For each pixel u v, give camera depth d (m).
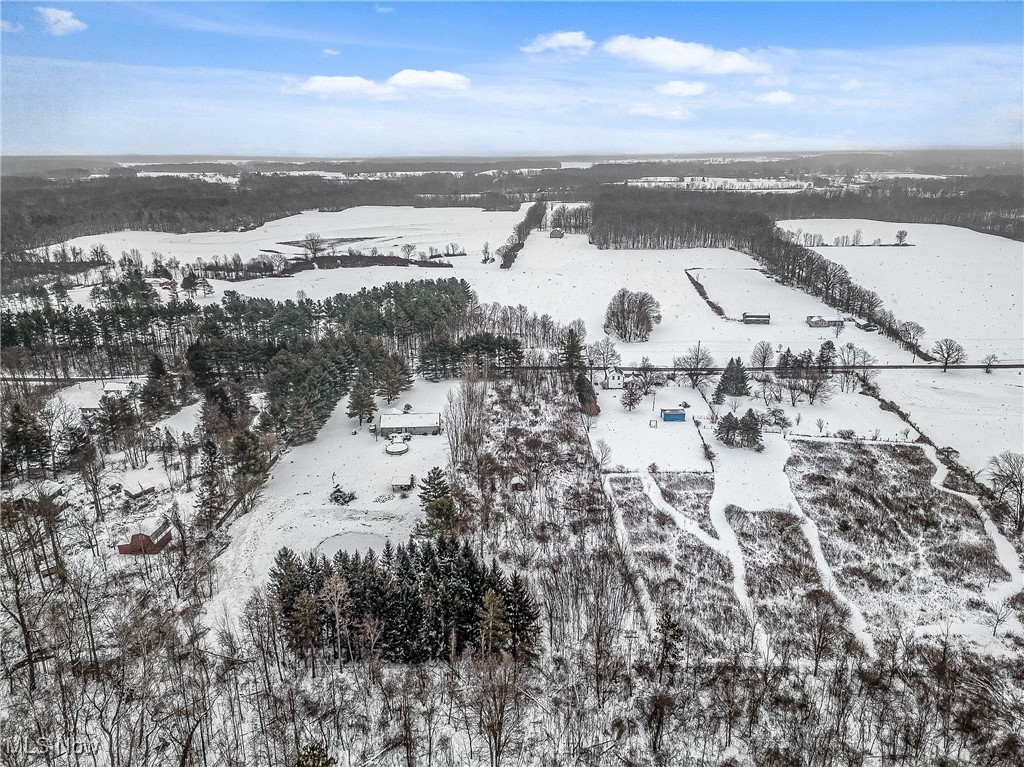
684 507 98.44
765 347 148.25
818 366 142.25
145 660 62.28
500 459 109.81
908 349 160.00
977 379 143.25
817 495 101.00
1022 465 101.50
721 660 67.38
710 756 55.78
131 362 153.75
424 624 64.81
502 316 175.88
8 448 103.62
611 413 128.25
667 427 122.19
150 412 126.31
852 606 78.19
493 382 141.50
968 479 104.94
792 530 92.56
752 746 56.81
